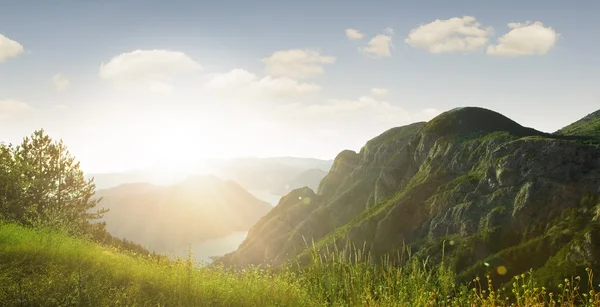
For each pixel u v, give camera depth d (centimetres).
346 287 870
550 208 9819
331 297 891
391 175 16975
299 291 896
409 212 12644
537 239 9088
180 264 988
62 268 910
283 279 958
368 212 15212
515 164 11156
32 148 2928
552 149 10825
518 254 8956
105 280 817
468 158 13312
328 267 965
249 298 822
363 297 827
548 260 8350
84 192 3222
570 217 9262
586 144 10988
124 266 982
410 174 16650
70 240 1335
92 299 678
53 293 694
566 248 8219
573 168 10281
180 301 763
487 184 11475
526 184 10462
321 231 17362
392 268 876
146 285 857
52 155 2992
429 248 10575
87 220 3102
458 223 10906
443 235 11044
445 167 13812
